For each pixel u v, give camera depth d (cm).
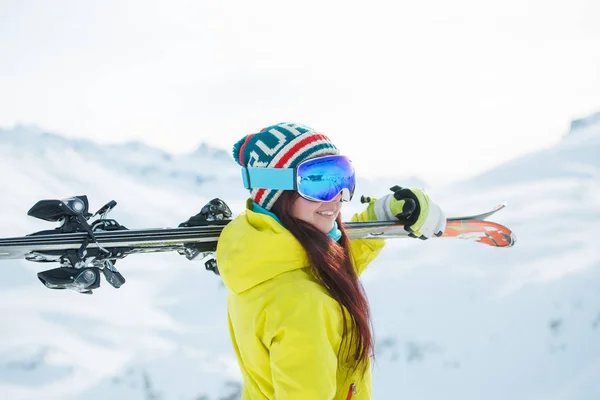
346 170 180
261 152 178
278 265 169
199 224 200
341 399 178
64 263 184
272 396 174
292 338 159
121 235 190
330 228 182
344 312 169
